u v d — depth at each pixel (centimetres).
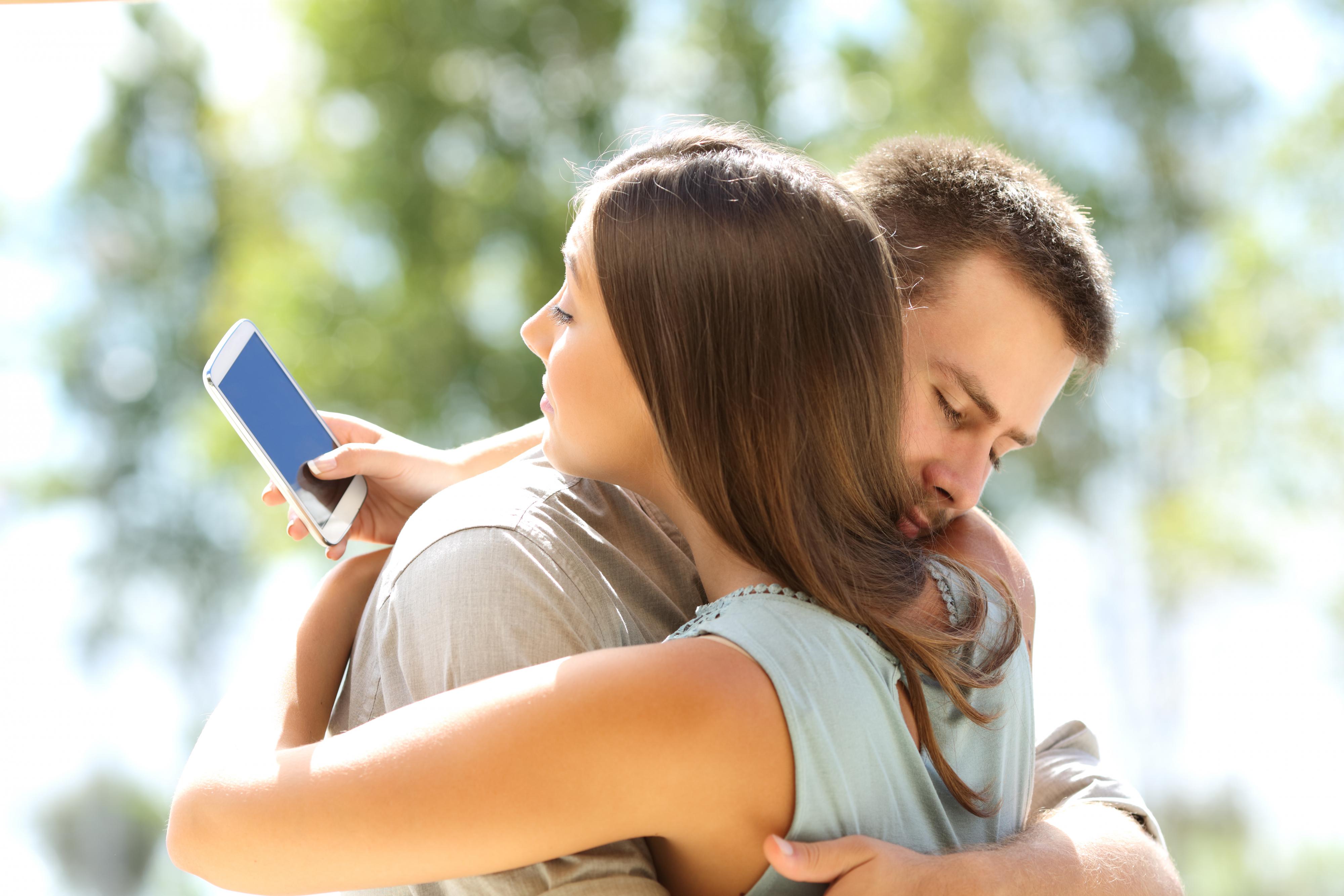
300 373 964
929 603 93
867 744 82
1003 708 94
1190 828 1069
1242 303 1067
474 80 1026
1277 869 990
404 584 90
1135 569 1166
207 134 1423
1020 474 1163
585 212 93
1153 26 1116
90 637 1530
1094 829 102
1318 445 1024
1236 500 1060
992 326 115
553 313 98
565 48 1016
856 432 89
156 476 1545
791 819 79
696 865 81
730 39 997
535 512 93
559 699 74
